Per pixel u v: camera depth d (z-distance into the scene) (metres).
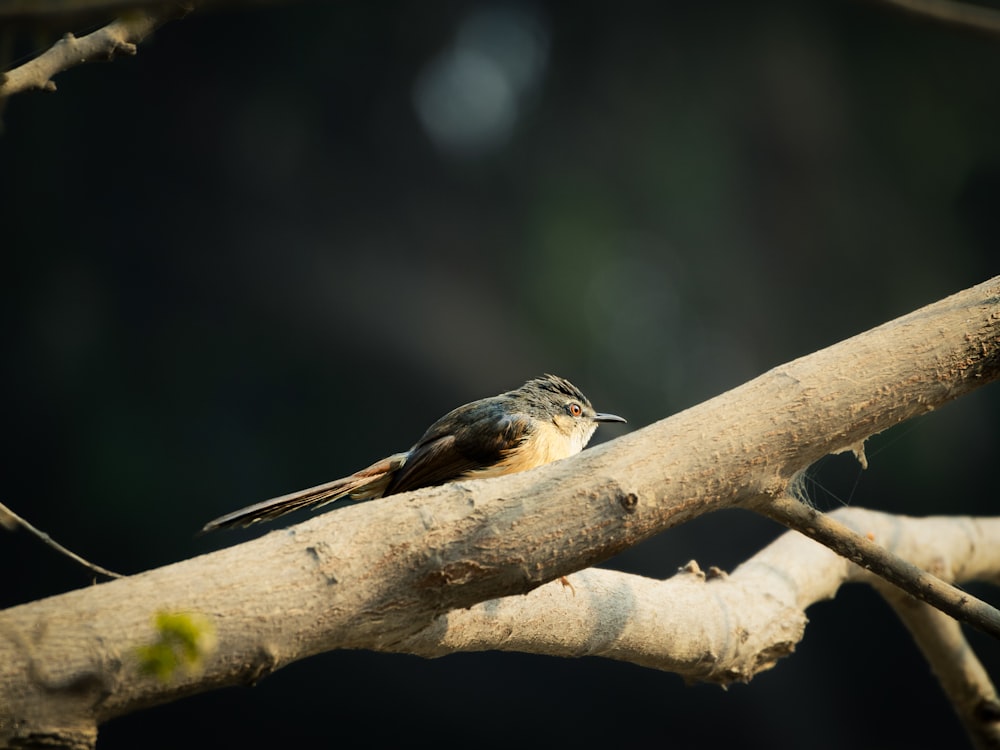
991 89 23.41
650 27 24.17
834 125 23.47
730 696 20.08
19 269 20.62
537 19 25.02
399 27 23.72
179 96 21.98
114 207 21.83
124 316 21.83
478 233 24.14
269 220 22.80
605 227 23.91
